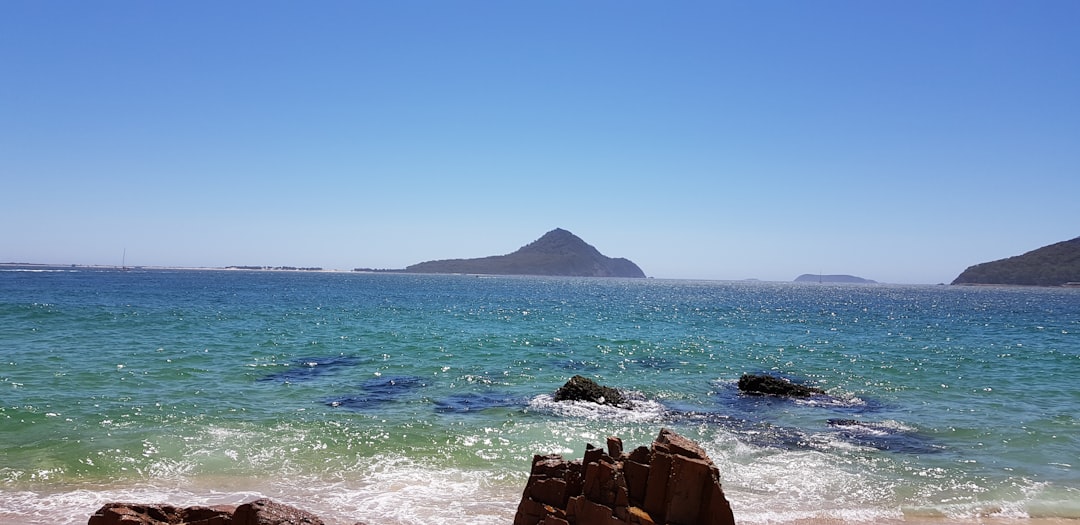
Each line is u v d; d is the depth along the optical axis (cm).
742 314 9081
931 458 2088
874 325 7350
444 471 1884
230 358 3772
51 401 2528
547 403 2777
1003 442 2273
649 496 1222
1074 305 13175
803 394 3059
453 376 3419
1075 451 2172
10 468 1811
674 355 4441
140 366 3359
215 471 1842
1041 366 4097
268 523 1091
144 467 1853
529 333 5669
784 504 1677
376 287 17562
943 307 12094
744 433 2372
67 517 1498
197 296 9950
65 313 6078
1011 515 1639
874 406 2869
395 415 2517
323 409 2589
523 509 1298
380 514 1562
